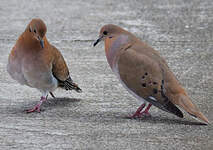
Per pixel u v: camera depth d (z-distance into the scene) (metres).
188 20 19.03
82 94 12.26
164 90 10.05
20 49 10.53
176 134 9.61
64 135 9.55
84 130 9.82
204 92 12.21
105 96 12.09
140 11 20.38
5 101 11.67
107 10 20.53
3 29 17.86
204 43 16.45
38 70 10.62
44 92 11.20
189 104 9.91
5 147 8.98
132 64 10.39
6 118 10.51
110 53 11.02
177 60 14.86
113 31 11.05
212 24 18.50
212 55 15.34
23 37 10.50
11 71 10.88
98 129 9.88
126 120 10.46
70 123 10.23
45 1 22.08
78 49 15.97
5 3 21.55
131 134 9.61
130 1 22.14
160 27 18.19
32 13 19.97
